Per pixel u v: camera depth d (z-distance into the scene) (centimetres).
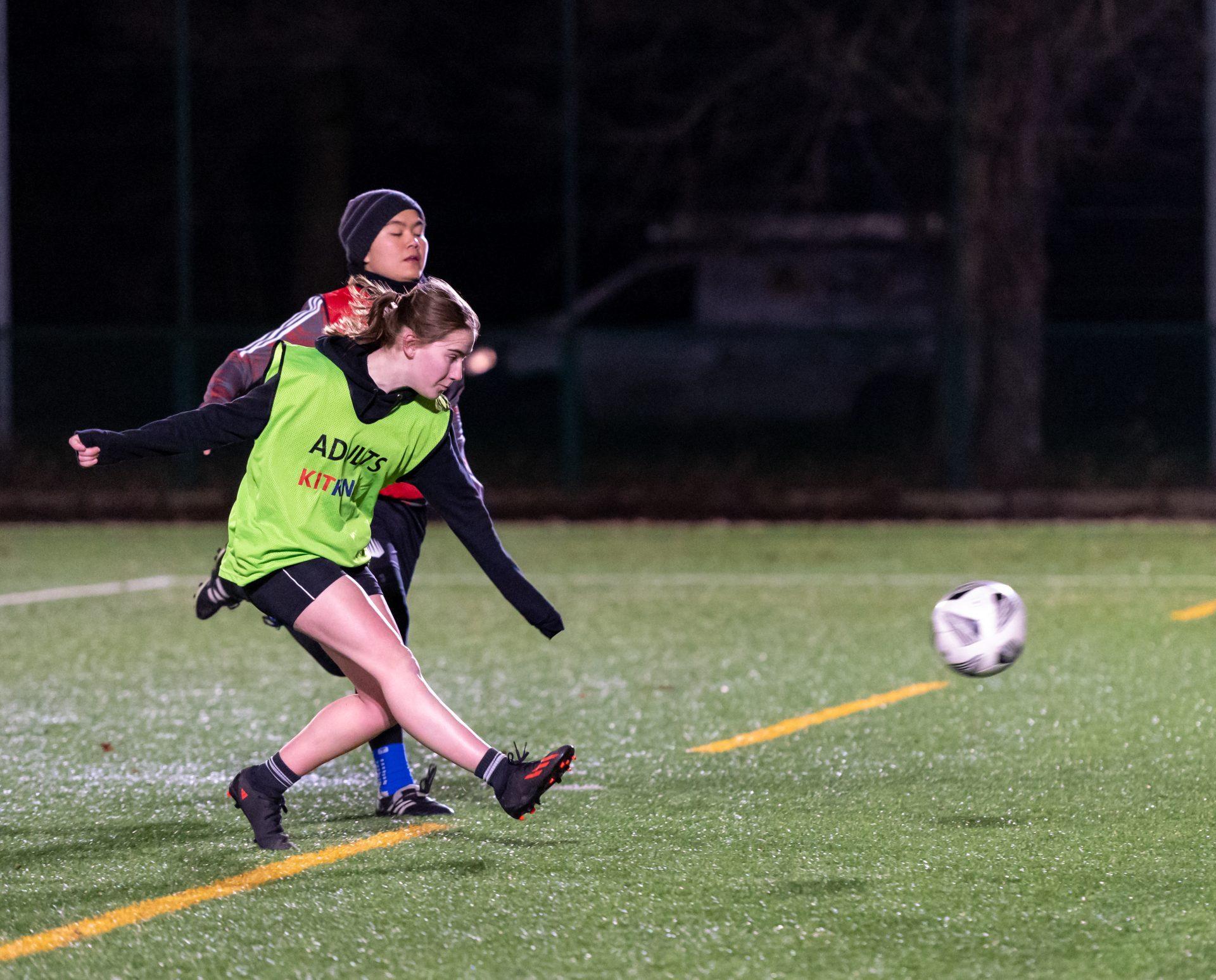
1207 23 7431
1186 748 2567
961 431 7219
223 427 1825
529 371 7831
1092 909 1727
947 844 1995
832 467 7500
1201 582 4753
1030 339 7669
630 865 1911
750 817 2141
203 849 2009
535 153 10388
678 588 4709
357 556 1923
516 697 3073
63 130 10788
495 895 1794
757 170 9769
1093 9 8288
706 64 9825
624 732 2744
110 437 1794
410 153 10831
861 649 3612
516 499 7050
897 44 8794
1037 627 3875
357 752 2603
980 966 1558
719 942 1631
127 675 3322
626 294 10244
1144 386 7325
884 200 9750
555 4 10069
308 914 1736
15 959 1608
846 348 7700
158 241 10869
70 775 2452
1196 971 1541
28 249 10894
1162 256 10562
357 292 1942
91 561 5469
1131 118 9212
